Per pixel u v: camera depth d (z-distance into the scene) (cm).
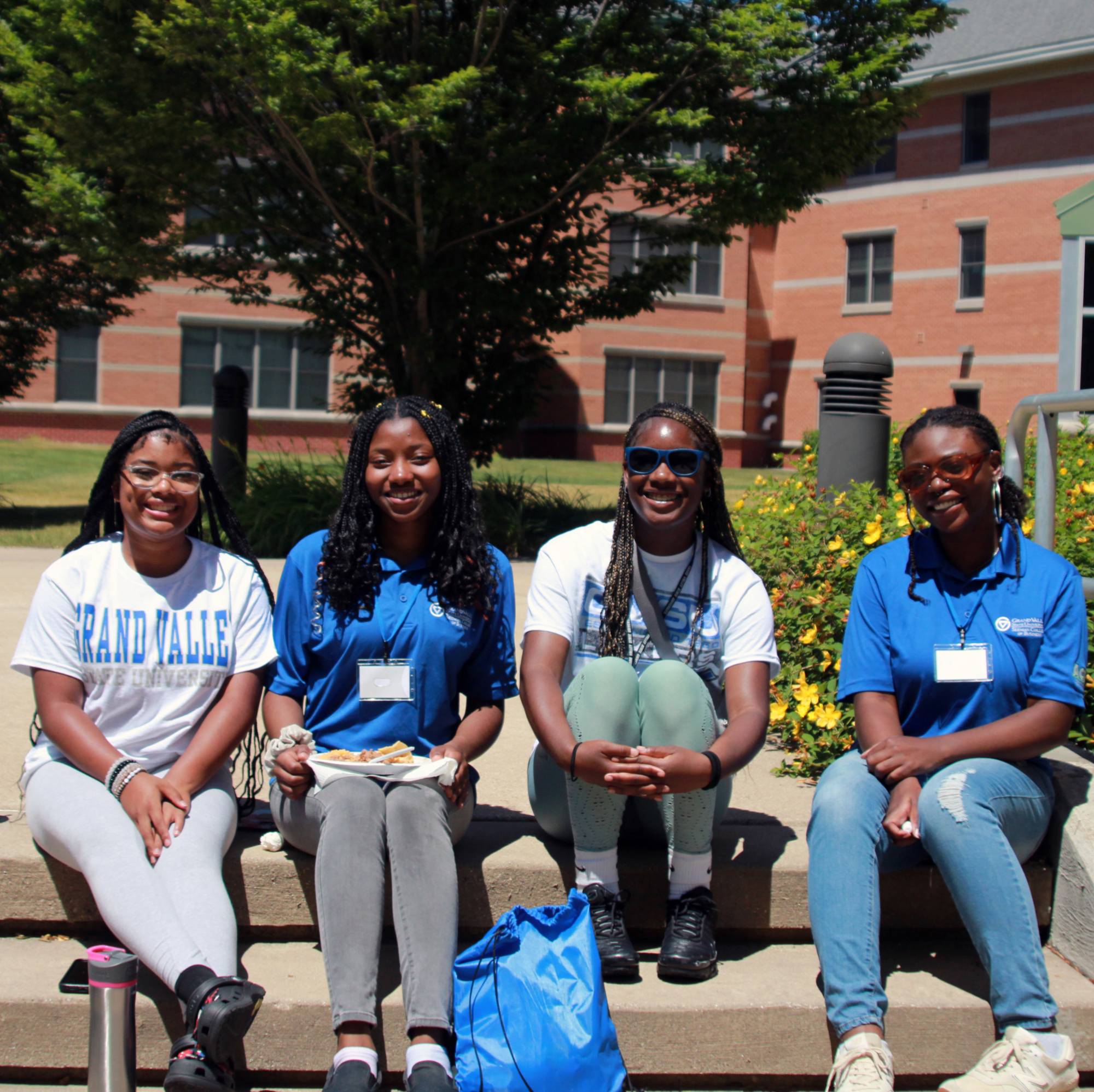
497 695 312
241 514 1113
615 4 1070
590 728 280
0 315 1392
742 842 324
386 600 299
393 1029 263
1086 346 851
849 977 258
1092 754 354
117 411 2684
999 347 2639
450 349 1206
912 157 2769
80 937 297
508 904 300
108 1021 235
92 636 290
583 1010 251
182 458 291
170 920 254
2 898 293
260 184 1149
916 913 310
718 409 3062
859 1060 246
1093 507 511
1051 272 2552
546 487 1529
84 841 268
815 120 1080
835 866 270
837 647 423
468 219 1134
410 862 262
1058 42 2452
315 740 304
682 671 286
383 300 1198
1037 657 293
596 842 284
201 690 297
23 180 1220
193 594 298
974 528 300
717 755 274
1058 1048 249
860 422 653
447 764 280
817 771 399
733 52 1008
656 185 1179
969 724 297
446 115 1030
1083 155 2494
